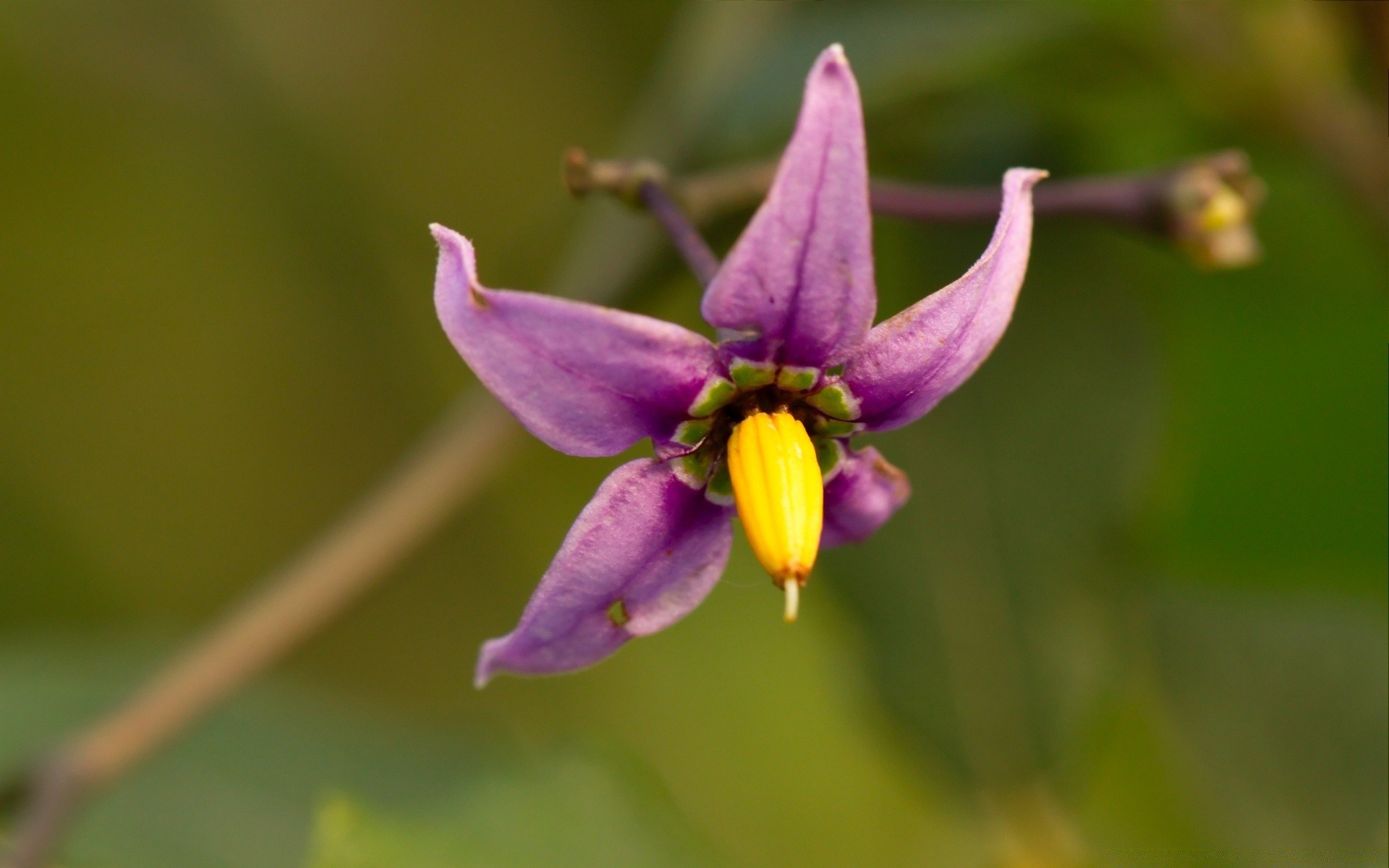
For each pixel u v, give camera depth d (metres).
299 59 0.20
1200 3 0.17
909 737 0.18
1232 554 0.18
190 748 0.18
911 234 0.18
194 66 0.20
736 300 0.15
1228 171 0.16
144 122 0.20
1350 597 0.18
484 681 0.15
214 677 0.17
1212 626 0.18
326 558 0.17
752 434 0.15
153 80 0.20
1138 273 0.18
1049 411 0.18
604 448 0.15
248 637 0.17
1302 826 0.18
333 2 0.20
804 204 0.14
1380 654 0.18
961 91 0.17
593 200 0.17
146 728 0.17
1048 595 0.18
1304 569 0.18
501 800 0.17
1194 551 0.18
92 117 0.20
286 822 0.17
